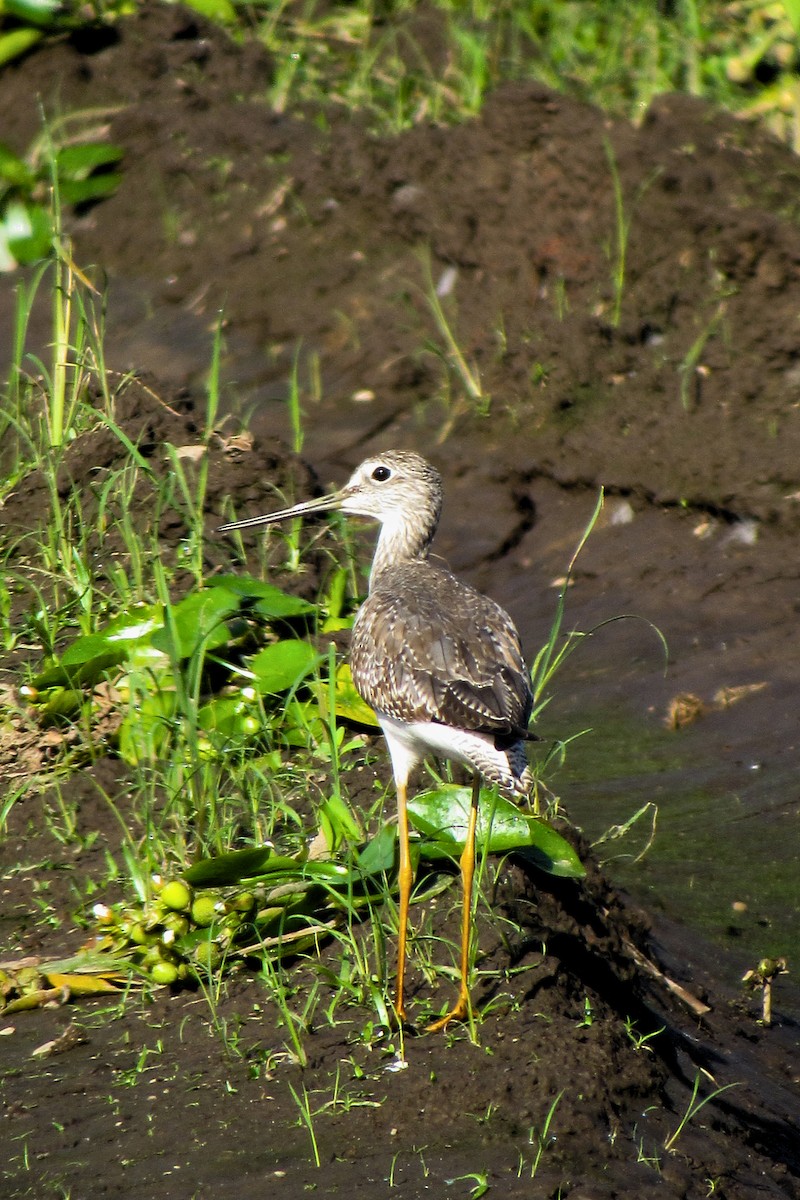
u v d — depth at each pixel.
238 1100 6.89
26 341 17.20
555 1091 6.82
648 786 10.80
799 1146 7.45
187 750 9.77
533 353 15.64
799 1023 8.67
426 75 20.22
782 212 15.76
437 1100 6.76
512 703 8.04
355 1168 6.38
